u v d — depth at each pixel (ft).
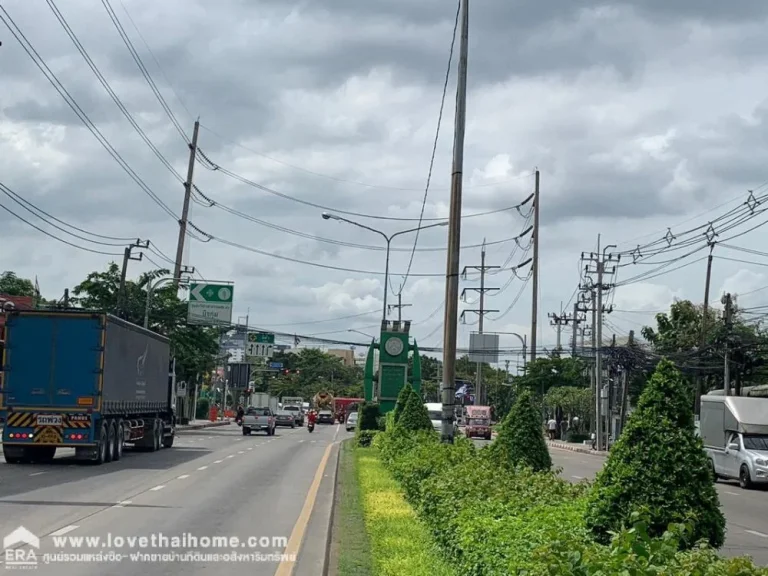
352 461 95.61
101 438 88.63
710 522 24.40
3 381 85.87
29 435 85.51
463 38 62.03
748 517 66.44
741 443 99.14
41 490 61.82
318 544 40.57
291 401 323.57
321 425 296.71
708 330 156.04
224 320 182.39
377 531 42.09
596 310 171.73
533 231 169.48
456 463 47.98
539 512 29.22
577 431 224.12
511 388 280.31
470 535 28.04
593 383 196.03
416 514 47.47
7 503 53.47
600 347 161.79
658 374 25.75
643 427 25.22
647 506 23.57
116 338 91.40
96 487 64.69
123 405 95.09
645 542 18.60
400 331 132.77
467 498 34.37
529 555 22.08
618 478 24.88
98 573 33.14
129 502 55.42
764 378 161.07
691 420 25.41
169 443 124.88
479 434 212.43
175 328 184.85
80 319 86.63
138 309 177.06
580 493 34.68
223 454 109.91
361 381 466.29
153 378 110.11
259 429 184.24
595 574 17.22
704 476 24.73
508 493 33.91
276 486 68.54
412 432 77.05
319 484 70.54
